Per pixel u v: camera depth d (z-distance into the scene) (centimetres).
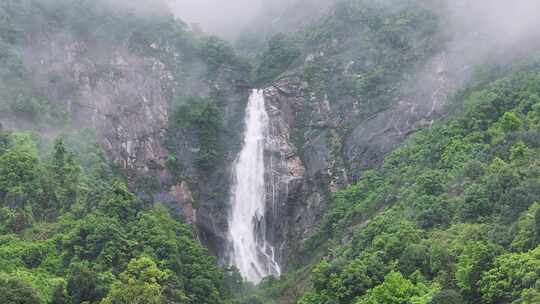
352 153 9288
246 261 9244
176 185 9138
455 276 5272
